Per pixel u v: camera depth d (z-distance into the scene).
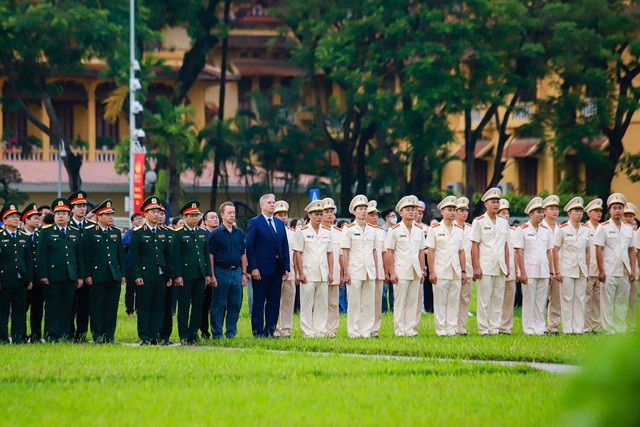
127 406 18.36
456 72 74.88
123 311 47.25
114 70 80.69
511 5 74.81
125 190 105.31
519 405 18.41
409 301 34.31
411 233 34.38
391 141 83.12
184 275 31.84
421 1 75.81
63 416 17.41
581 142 78.75
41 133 111.12
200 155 93.62
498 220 34.97
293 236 34.34
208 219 36.38
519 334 34.06
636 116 92.94
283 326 34.66
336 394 19.67
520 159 105.06
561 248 35.69
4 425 16.61
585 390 8.76
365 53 78.25
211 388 20.50
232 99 127.19
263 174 103.94
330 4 83.19
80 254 32.53
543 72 77.25
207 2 98.81
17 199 96.12
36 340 33.31
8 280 32.16
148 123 86.19
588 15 77.94
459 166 111.50
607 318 36.34
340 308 45.84
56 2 77.56
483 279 34.72
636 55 79.25
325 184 101.62
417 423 16.72
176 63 111.69
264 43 127.81
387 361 24.94
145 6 90.44
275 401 18.86
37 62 81.81
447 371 23.20
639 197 94.44
